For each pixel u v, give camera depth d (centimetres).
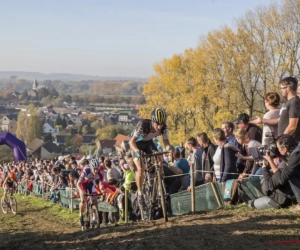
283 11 3253
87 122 15638
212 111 3491
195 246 585
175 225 702
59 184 1919
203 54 3384
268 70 3275
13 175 1855
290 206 729
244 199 825
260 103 3438
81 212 1111
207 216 751
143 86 3859
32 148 9131
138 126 750
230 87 3344
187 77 3566
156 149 772
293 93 735
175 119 3772
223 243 585
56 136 11975
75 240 709
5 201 1848
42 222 1495
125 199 990
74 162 2103
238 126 875
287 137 679
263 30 3300
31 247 716
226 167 851
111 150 7269
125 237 669
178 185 973
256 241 584
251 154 822
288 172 674
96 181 1152
